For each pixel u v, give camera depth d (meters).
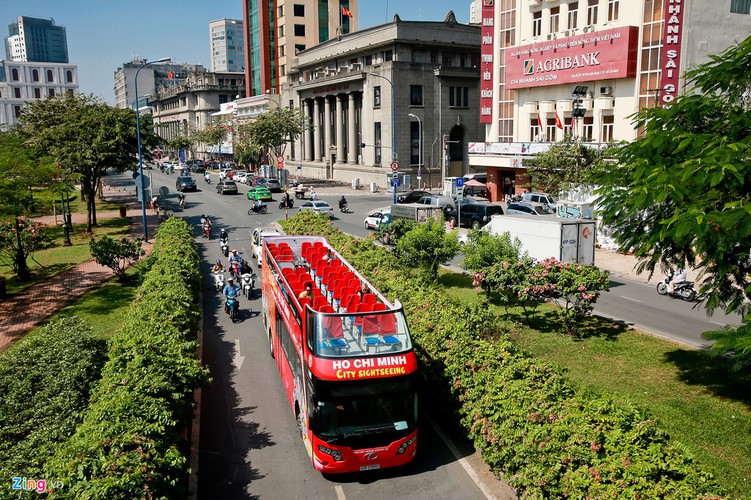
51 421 10.59
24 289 25.59
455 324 13.88
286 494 10.75
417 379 11.09
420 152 61.44
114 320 20.64
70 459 8.35
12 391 11.35
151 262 24.42
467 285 24.98
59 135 39.09
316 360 10.78
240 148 90.69
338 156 76.25
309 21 95.38
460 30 68.69
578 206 34.28
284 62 96.00
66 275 28.12
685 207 11.62
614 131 40.72
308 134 83.94
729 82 12.76
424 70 65.31
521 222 25.11
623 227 14.27
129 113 42.28
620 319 20.03
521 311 20.64
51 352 12.58
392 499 10.57
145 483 8.17
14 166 25.34
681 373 15.05
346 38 73.38
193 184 68.00
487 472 11.39
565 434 8.88
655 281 26.03
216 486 11.00
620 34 38.31
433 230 23.48
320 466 10.78
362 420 10.77
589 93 41.94
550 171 40.09
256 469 11.57
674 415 12.73
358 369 10.70
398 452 10.95
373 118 67.62
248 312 22.50
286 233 33.78
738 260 11.91
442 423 13.45
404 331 11.41
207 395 15.02
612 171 13.73
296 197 59.66
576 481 8.32
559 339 17.77
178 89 133.12
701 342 17.45
